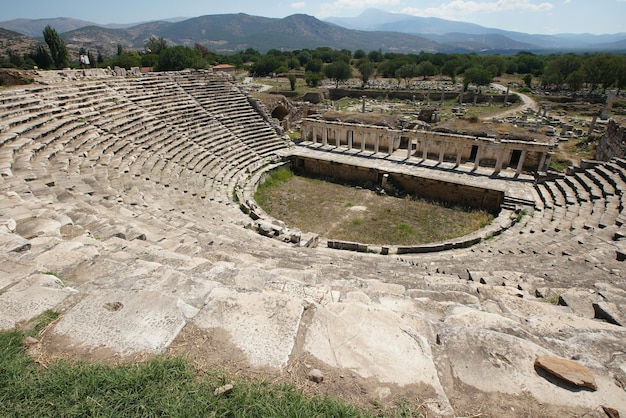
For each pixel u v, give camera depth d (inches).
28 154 625.6
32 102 850.1
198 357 159.3
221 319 181.8
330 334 175.6
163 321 178.1
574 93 3563.0
